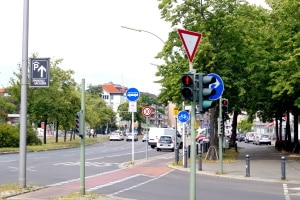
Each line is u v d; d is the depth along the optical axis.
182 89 10.35
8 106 71.38
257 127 124.38
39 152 45.25
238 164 30.08
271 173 24.53
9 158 33.97
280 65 30.59
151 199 14.39
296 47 29.38
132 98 30.69
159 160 34.00
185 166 27.12
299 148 43.44
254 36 33.16
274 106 42.25
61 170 24.52
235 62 32.81
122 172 24.27
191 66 10.74
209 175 23.55
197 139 66.06
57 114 63.12
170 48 32.56
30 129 58.00
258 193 16.73
